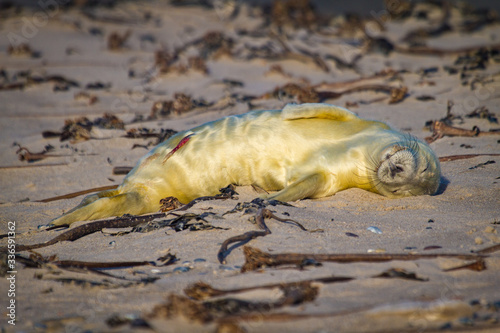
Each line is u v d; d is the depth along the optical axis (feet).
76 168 79.51
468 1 263.70
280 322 31.68
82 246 48.98
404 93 104.06
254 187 59.93
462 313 32.17
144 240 48.55
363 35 173.06
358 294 35.29
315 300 34.47
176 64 149.38
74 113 110.83
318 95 104.99
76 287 38.93
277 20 200.23
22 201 67.97
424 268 38.93
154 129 94.22
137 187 59.52
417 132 84.48
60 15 211.41
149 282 39.14
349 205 55.72
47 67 150.10
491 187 58.59
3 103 118.52
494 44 148.97
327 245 44.19
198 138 60.34
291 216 50.83
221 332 30.63
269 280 37.50
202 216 51.49
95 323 32.94
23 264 43.57
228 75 138.82
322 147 58.80
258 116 60.85
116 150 86.38
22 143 93.04
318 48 164.35
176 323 31.73
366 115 95.45
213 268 40.83
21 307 36.11
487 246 43.27
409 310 31.94
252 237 45.21
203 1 242.78
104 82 136.36
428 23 204.23
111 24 205.26
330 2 287.07
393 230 47.85
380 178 56.34
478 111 91.71
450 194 58.13
